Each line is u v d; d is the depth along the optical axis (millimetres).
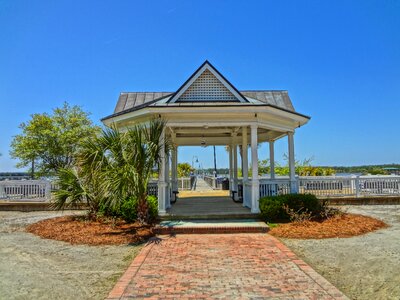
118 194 8836
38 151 22094
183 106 10805
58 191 11125
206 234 9383
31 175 23281
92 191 10844
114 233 9227
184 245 8023
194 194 20562
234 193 16156
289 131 13281
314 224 9953
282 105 14109
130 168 8961
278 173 30031
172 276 5656
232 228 9523
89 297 4816
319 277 5543
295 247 7746
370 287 5152
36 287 5211
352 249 7410
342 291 5020
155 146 9641
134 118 12086
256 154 11406
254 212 11188
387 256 6770
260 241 8383
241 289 5008
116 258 6988
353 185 15789
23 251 7508
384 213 12805
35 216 13211
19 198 15102
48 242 8414
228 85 11680
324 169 28250
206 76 11805
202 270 5992
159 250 7527
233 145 16969
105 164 9312
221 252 7305
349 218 10883
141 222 10117
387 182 15812
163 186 11234
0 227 10672
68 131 22344
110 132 9664
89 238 8680
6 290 5066
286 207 10383
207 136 17844
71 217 11820
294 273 5770
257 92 14945
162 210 11156
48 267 6305
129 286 5164
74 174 11156
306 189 15758
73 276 5785
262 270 5957
